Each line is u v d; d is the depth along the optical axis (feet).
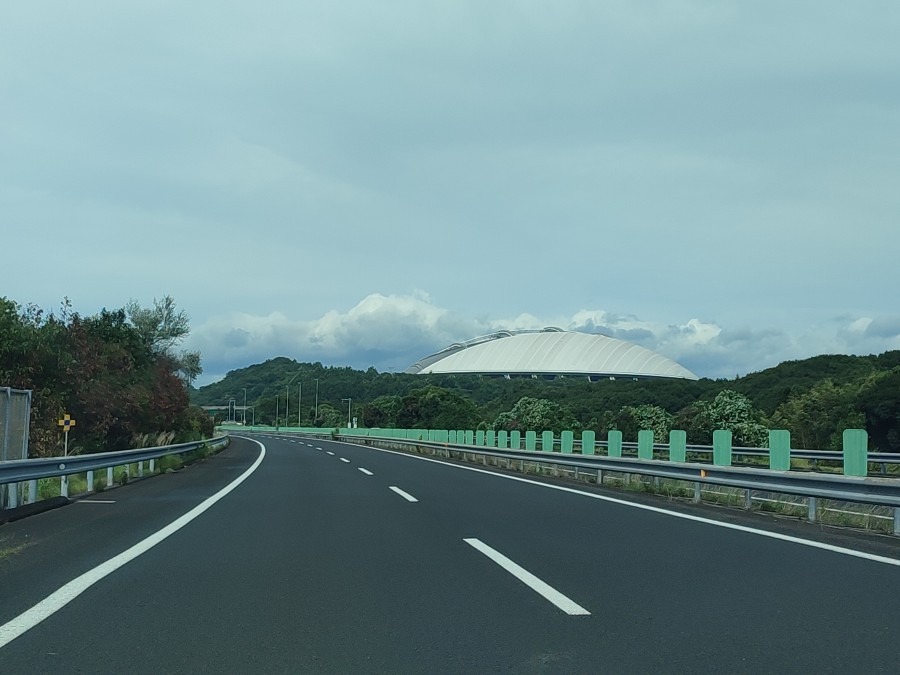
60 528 38.37
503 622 20.74
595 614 21.50
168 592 24.30
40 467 46.70
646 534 36.22
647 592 24.12
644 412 191.52
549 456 79.25
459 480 70.49
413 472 81.76
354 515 43.70
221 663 17.39
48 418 74.59
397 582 25.72
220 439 165.48
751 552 31.19
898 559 29.58
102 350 99.09
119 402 90.79
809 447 160.45
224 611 21.97
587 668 16.96
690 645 18.61
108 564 28.73
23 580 25.99
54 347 80.28
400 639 19.20
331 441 227.20
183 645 18.75
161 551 31.65
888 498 35.01
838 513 41.47
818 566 28.22
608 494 56.90
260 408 545.44
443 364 495.41
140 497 54.60
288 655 17.95
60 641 19.04
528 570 27.61
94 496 55.52
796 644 18.63
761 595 23.67
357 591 24.43
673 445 57.11
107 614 21.62
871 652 17.98
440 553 31.12
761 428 159.33
